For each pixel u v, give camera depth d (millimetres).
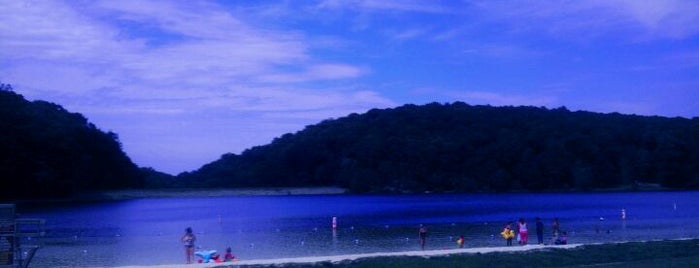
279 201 136000
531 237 49812
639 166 151375
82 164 111438
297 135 186500
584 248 26391
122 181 129625
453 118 179500
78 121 122438
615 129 164500
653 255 25625
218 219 83688
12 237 20828
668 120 171875
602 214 85688
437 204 118438
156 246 49281
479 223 71438
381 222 75000
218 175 174625
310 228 67000
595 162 154375
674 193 145375
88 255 42875
